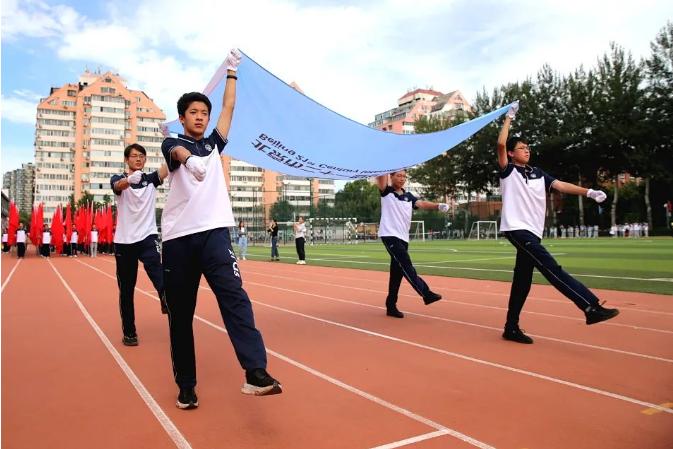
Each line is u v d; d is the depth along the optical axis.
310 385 3.88
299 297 8.99
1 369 4.46
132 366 4.55
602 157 44.62
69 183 94.25
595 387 3.74
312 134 5.39
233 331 3.06
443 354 4.79
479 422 3.09
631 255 17.39
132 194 5.31
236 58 3.83
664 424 3.02
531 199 5.10
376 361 4.57
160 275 5.39
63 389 3.89
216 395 3.71
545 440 2.81
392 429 3.00
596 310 4.64
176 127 5.16
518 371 4.18
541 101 46.38
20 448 2.82
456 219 52.31
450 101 105.06
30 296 9.54
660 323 6.05
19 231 25.11
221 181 3.50
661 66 39.47
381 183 6.73
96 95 91.06
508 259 17.33
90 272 15.30
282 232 43.00
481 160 48.97
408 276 6.41
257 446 2.79
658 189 47.84
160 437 2.95
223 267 3.22
